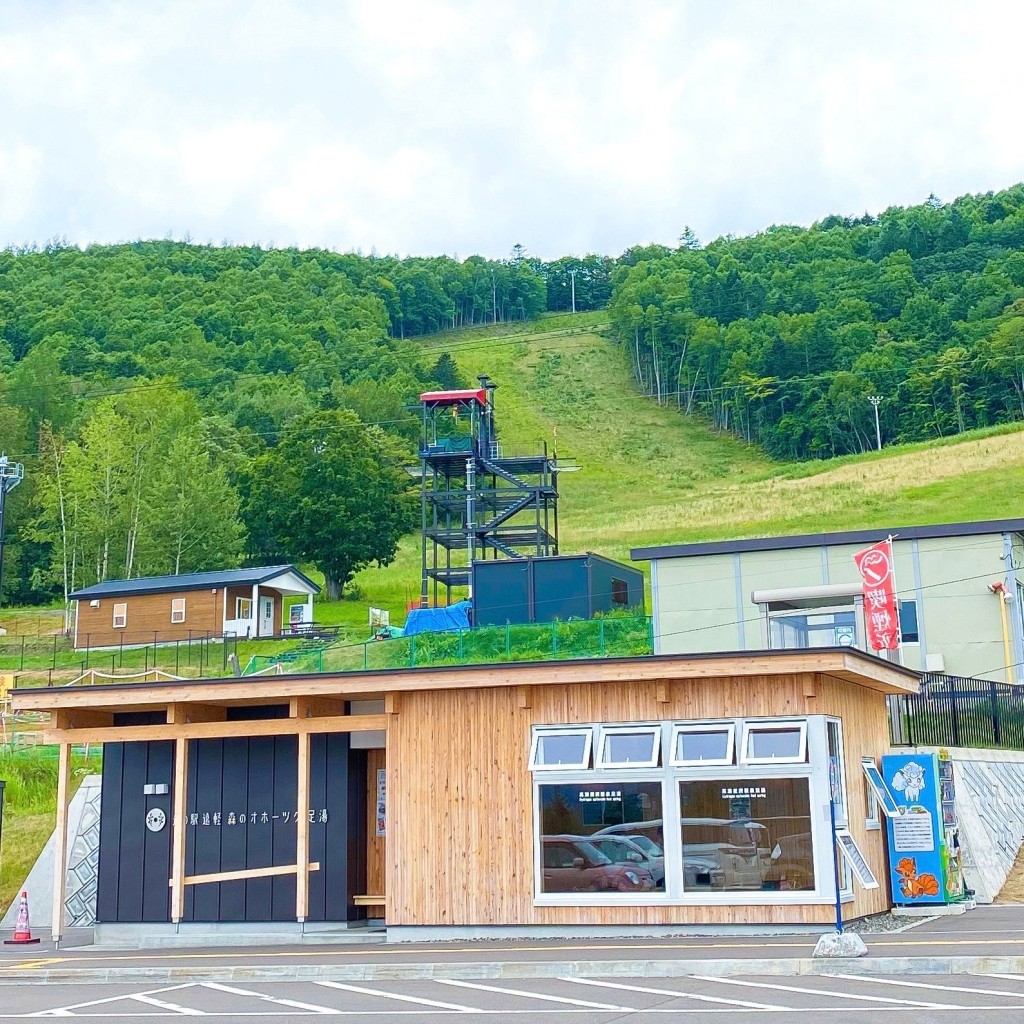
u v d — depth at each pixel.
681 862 16.42
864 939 14.93
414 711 18.12
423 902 17.52
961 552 30.64
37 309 160.88
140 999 13.23
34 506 94.38
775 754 16.20
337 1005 12.09
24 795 29.83
